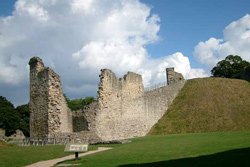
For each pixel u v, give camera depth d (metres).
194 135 29.47
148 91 46.25
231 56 87.94
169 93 53.50
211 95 53.06
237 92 53.25
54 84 30.83
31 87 32.84
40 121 30.62
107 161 14.59
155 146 20.28
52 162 16.06
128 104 39.66
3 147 22.12
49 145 25.25
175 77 62.28
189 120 46.03
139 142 26.11
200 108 49.06
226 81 59.38
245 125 40.97
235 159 12.03
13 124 53.69
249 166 10.48
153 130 44.59
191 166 11.55
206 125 43.28
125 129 37.81
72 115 34.84
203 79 62.44
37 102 31.55
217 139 21.06
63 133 29.08
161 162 13.02
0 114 52.81
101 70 35.31
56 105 30.48
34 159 17.25
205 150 15.67
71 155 19.02
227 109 47.06
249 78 64.50
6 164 15.45
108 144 27.31
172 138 27.69
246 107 46.66
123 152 18.00
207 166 11.27
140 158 14.85
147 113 44.62
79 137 29.00
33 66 33.16
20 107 58.03
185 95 55.69
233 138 20.59
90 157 16.67
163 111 49.97
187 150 16.45
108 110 34.75
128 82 40.59
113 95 36.25
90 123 32.25
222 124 42.59
